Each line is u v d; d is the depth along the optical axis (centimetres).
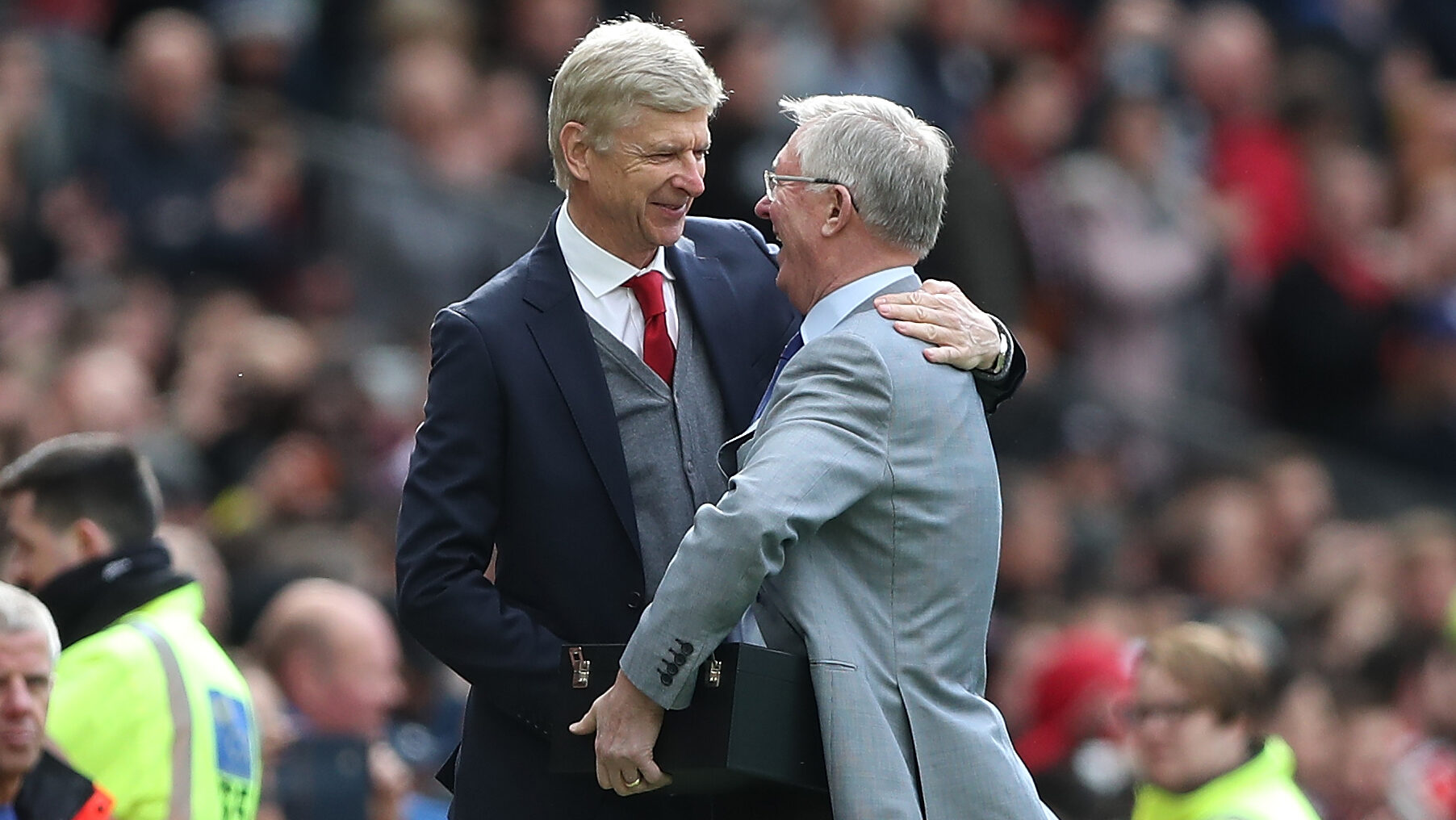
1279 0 4772
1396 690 3219
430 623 1464
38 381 3028
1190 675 1852
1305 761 2808
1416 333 4391
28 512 1664
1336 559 3584
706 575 1347
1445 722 2967
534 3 3909
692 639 1351
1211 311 4084
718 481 1530
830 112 1478
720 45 3512
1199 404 4009
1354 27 4938
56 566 1659
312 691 2019
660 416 1522
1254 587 3616
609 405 1505
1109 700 2352
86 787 1512
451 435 1487
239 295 3397
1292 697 2831
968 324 1465
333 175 3522
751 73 3475
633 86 1470
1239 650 1873
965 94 4056
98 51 3491
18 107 3419
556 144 1510
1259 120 4516
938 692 1419
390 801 2039
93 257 3384
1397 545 3506
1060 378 3800
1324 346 4269
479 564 1483
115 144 3450
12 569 1678
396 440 3139
